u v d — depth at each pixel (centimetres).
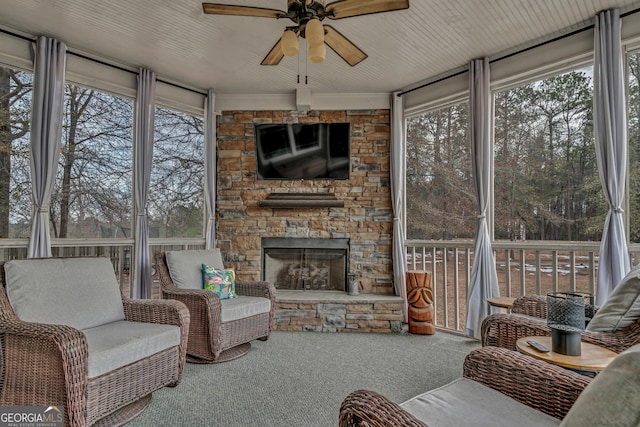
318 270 457
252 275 445
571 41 305
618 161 269
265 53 344
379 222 443
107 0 263
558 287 322
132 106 386
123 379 199
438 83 402
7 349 184
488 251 349
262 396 237
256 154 451
